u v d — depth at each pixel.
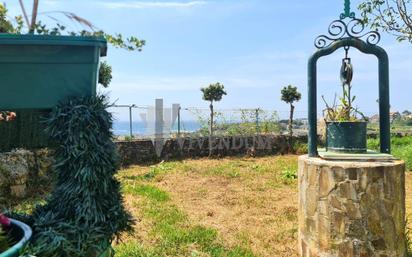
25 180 7.23
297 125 15.64
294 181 8.97
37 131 2.79
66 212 2.37
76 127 2.33
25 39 2.29
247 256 4.28
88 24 4.13
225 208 6.51
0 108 2.33
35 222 2.35
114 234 2.55
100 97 2.47
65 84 2.40
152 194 7.34
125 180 9.02
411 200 6.97
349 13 4.02
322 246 3.77
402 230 3.76
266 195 7.52
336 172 3.66
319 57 4.09
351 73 4.09
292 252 4.45
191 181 9.02
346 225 3.64
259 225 5.50
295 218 5.82
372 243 3.61
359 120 4.09
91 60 2.43
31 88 2.35
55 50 2.36
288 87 15.55
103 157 2.39
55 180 2.52
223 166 11.43
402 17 6.48
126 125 12.53
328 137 4.21
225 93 14.55
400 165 3.71
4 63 2.30
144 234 4.95
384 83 4.09
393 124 18.11
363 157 3.83
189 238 4.79
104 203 2.44
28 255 1.96
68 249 2.18
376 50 4.05
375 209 3.61
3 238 2.05
